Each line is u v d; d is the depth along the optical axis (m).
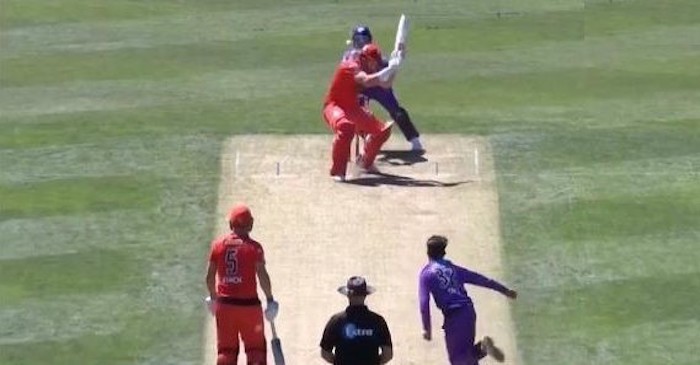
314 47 125.56
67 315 79.50
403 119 100.31
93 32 130.38
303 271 83.56
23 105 110.88
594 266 84.62
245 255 70.75
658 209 91.62
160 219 90.44
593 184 95.31
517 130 104.81
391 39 127.44
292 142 102.25
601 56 123.00
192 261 85.31
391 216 90.31
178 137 103.31
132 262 85.25
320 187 94.56
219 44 126.56
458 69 119.38
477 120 106.88
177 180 95.94
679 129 105.19
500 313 79.56
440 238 71.31
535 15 135.25
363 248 86.31
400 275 83.12
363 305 67.12
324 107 97.81
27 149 101.69
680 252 86.12
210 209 91.62
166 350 75.94
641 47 125.62
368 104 103.12
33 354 75.44
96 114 108.38
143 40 127.75
